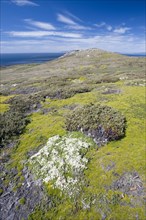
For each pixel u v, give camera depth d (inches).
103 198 372.2
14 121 702.5
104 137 519.5
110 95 935.7
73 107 828.0
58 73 2704.2
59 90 1131.9
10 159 534.0
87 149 495.2
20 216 381.4
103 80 1510.8
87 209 361.4
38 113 818.8
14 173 482.0
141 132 546.6
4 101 1032.2
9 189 442.9
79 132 566.6
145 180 392.5
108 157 458.9
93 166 443.8
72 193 394.3
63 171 440.5
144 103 772.0
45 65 4613.7
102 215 346.6
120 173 413.1
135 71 2071.9
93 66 3080.7
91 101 868.0
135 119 619.8
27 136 619.2
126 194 372.2
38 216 373.1
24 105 915.4
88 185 403.2
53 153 498.3
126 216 336.5
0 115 779.4
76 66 3427.7
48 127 649.0
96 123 556.7
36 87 1497.3
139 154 456.8
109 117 580.1
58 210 373.7
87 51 5693.9
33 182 441.4
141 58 3747.5
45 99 1014.4
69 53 6136.8
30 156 523.5
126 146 489.4
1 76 3331.7
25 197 413.4
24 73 3518.7
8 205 406.6
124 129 558.3
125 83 1257.4
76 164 450.6
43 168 463.5
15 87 1675.7
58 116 738.2
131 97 860.0
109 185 394.0
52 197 398.6
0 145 590.9
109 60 3821.4
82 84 1427.2
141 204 350.9
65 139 546.3
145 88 1056.8
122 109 703.7
